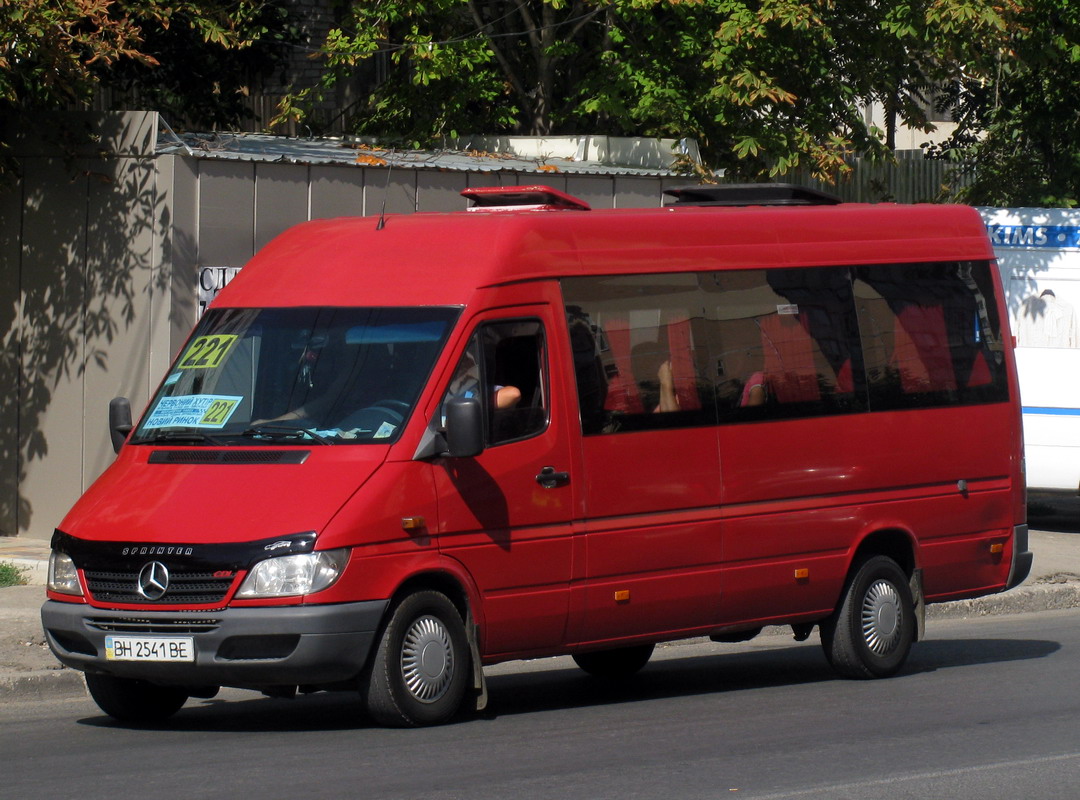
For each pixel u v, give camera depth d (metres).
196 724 30.11
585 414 30.69
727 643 44.16
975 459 37.12
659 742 27.55
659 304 32.22
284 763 25.61
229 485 27.97
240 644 26.72
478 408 27.88
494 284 29.84
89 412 49.12
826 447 34.38
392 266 30.69
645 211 32.94
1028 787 24.22
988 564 37.47
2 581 43.53
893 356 35.91
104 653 27.58
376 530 27.36
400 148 62.44
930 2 64.31
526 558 29.50
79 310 49.28
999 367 37.94
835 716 30.42
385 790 23.61
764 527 33.22
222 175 48.03
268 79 76.31
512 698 33.72
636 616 31.33
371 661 27.73
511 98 72.81
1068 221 60.22
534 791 23.59
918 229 37.09
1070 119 79.75
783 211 34.88
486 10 71.38
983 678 35.53
